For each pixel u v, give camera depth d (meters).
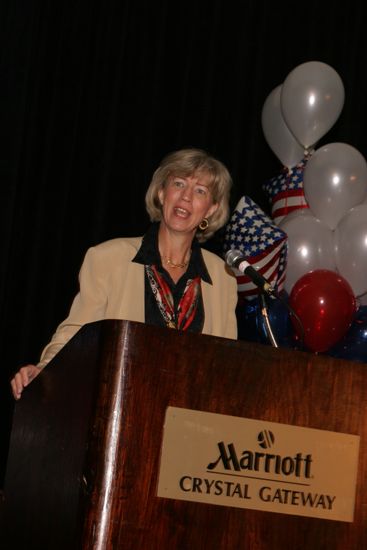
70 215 5.20
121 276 2.78
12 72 4.98
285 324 3.92
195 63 5.59
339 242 4.20
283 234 4.03
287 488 2.05
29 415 2.47
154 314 2.80
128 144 5.37
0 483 4.73
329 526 2.08
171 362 1.98
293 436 2.07
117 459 1.91
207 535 1.96
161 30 5.49
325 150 4.35
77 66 5.26
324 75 4.54
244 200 4.20
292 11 5.82
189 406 1.98
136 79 5.43
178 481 1.95
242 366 2.04
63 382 2.17
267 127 4.81
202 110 5.53
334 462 2.11
